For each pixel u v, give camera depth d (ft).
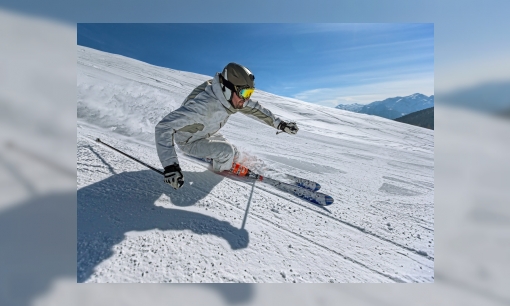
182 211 7.61
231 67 9.71
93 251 5.55
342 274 6.16
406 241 7.76
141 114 19.56
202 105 9.76
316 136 24.41
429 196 11.57
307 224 8.07
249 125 23.77
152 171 9.91
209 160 12.05
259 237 7.01
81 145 11.10
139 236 6.21
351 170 14.87
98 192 7.75
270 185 10.41
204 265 5.69
